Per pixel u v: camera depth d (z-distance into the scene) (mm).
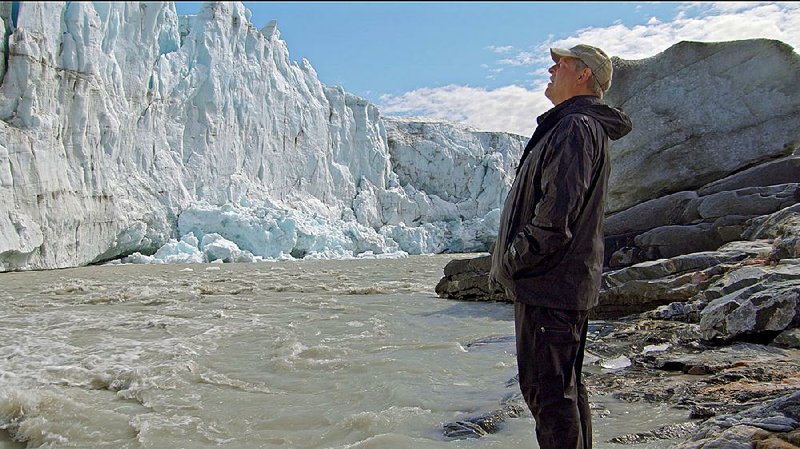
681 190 7594
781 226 5387
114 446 2420
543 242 1490
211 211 23297
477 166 37156
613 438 2156
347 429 2523
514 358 3854
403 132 38812
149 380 3398
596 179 1604
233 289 9414
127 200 20797
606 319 5176
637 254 6652
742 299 3709
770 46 7227
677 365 3152
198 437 2482
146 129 22500
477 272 7441
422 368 3588
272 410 2836
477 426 2439
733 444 1694
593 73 1702
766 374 2740
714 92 7500
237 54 27203
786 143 7168
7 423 2732
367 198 33125
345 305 7121
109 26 20219
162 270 15789
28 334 5059
